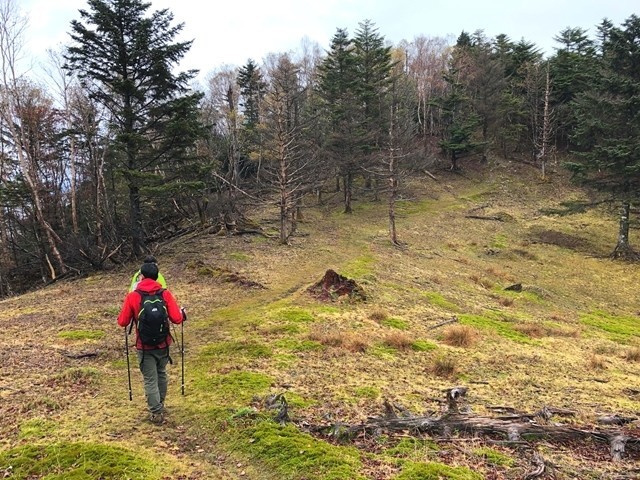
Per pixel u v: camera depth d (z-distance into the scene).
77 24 21.05
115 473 4.69
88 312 13.20
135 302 6.17
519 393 8.31
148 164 23.31
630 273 27.75
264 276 18.84
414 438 5.75
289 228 32.44
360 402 7.11
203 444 5.59
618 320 19.75
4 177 29.02
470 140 52.97
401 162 38.06
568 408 7.56
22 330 11.34
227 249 24.72
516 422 6.30
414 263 25.06
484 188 48.50
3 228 31.14
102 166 27.52
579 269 28.45
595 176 34.31
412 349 10.78
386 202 44.97
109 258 24.03
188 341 10.52
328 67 44.81
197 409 6.54
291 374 8.30
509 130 55.75
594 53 59.72
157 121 23.27
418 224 37.00
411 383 8.36
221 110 45.84
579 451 5.83
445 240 32.84
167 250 25.28
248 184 42.75
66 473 4.64
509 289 22.47
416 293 17.95
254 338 10.54
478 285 22.55
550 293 23.06
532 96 56.50
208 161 29.50
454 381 8.77
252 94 49.19
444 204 44.00
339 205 44.22
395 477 4.67
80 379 7.79
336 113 41.69
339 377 8.31
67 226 31.08
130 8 21.95
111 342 10.26
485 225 37.50
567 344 13.58
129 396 7.09
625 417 6.88
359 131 40.56
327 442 5.57
